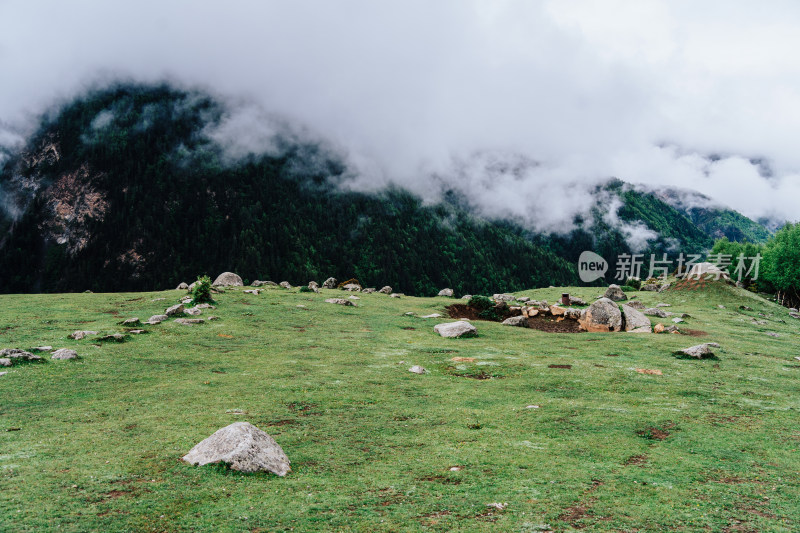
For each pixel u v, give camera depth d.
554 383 23.56
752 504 11.04
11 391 19.28
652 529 9.79
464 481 12.26
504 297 63.44
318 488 11.69
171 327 33.16
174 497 10.77
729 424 17.45
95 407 17.92
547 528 9.74
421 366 27.23
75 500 10.41
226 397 19.81
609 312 43.03
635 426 17.06
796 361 29.97
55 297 45.34
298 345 31.17
